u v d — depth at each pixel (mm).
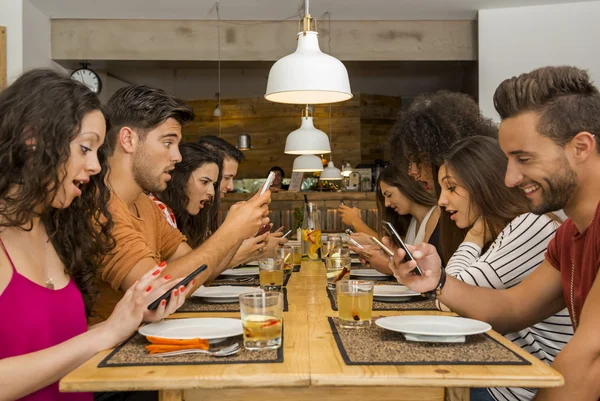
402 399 1216
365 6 6469
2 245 1352
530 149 1326
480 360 1171
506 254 1811
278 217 7113
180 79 9117
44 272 1467
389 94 10172
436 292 1605
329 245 3059
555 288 1624
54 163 1342
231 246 2004
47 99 1345
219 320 1456
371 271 2635
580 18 6371
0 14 5898
